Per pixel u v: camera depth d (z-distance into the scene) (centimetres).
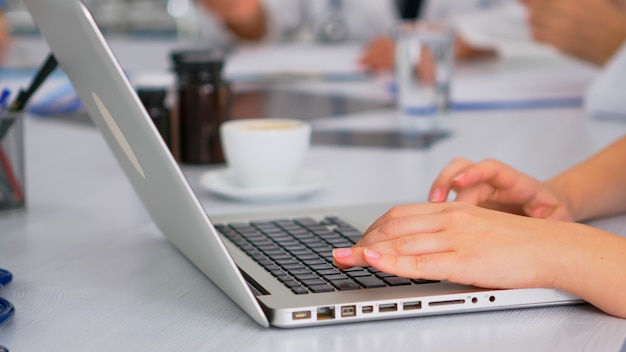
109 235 101
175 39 335
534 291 73
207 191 124
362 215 102
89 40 68
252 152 118
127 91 66
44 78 109
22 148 112
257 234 93
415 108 166
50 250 95
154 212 91
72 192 123
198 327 71
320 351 65
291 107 186
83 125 174
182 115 139
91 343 68
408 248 73
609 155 109
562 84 208
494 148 147
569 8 226
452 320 72
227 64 248
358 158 142
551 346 67
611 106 174
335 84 219
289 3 327
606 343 67
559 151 143
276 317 69
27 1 80
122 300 78
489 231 74
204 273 84
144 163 76
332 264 80
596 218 106
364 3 318
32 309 76
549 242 74
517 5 249
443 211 78
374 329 70
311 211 105
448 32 167
